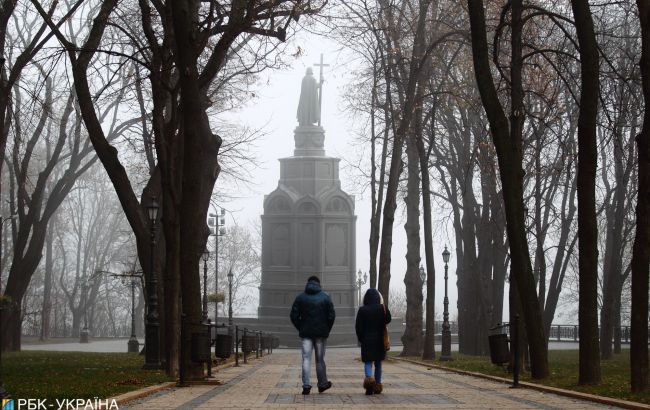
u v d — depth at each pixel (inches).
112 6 1277.1
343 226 3887.8
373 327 856.9
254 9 1122.7
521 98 1144.2
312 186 3939.5
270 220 3909.9
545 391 903.7
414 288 2234.3
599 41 1718.8
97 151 1314.0
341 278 3858.3
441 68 1996.8
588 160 976.3
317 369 872.9
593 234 977.5
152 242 1293.1
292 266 3853.3
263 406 703.7
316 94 4057.6
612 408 722.2
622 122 1486.2
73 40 2149.4
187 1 1033.5
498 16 1583.4
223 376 1178.0
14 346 2085.4
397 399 792.9
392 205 1846.7
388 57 1791.3
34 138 2039.9
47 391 820.0
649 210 897.5
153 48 1157.7
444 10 1820.9
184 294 1011.9
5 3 1455.5
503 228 2084.2
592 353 974.4
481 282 2185.0
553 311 2142.0
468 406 716.7
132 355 1889.8
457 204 2412.6
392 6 1765.5
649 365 895.7
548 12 1136.2
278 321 3786.9
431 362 1718.8
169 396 812.0
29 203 2050.9
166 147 1150.3
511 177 1084.5
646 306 892.6
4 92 1438.2
